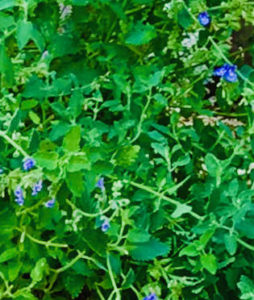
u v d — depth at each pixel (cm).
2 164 62
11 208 63
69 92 69
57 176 59
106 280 65
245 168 71
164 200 66
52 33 71
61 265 67
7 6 66
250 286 61
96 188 66
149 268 66
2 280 64
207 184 66
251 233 62
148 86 70
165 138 70
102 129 69
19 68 68
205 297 67
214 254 65
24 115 68
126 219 63
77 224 63
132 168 68
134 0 71
